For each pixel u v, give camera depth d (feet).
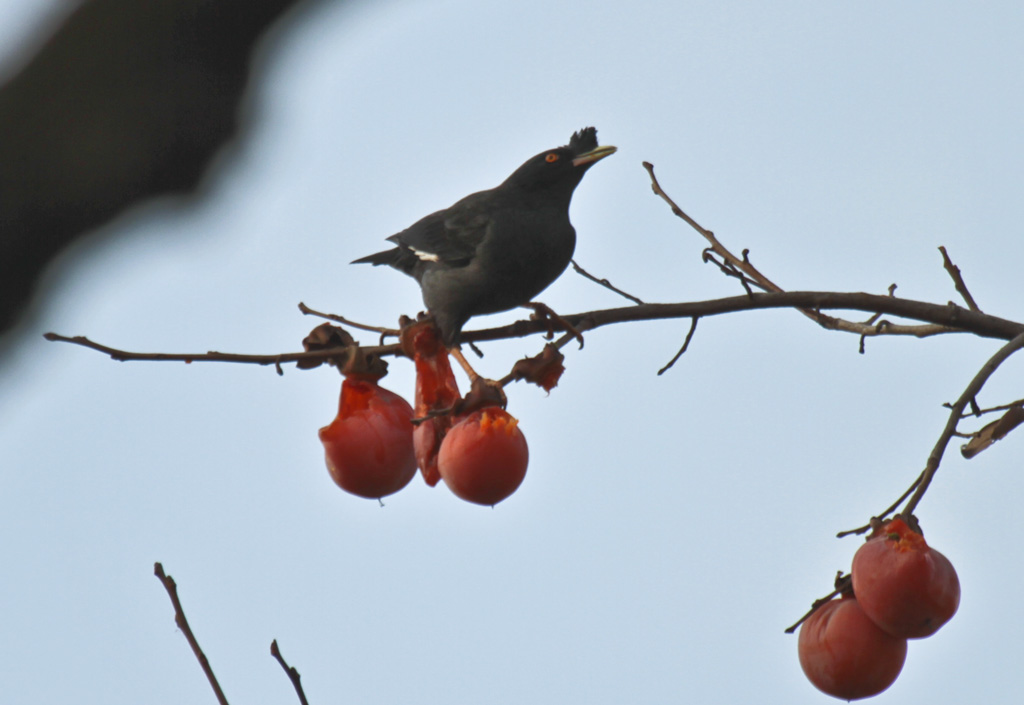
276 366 31.94
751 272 40.86
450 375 32.32
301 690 26.07
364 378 32.35
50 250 10.77
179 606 26.11
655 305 35.14
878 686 26.45
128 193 10.66
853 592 27.35
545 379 33.55
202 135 10.67
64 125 10.27
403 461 31.48
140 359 31.01
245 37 10.44
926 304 34.99
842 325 40.52
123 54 10.28
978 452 30.30
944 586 25.36
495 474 29.32
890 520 26.53
